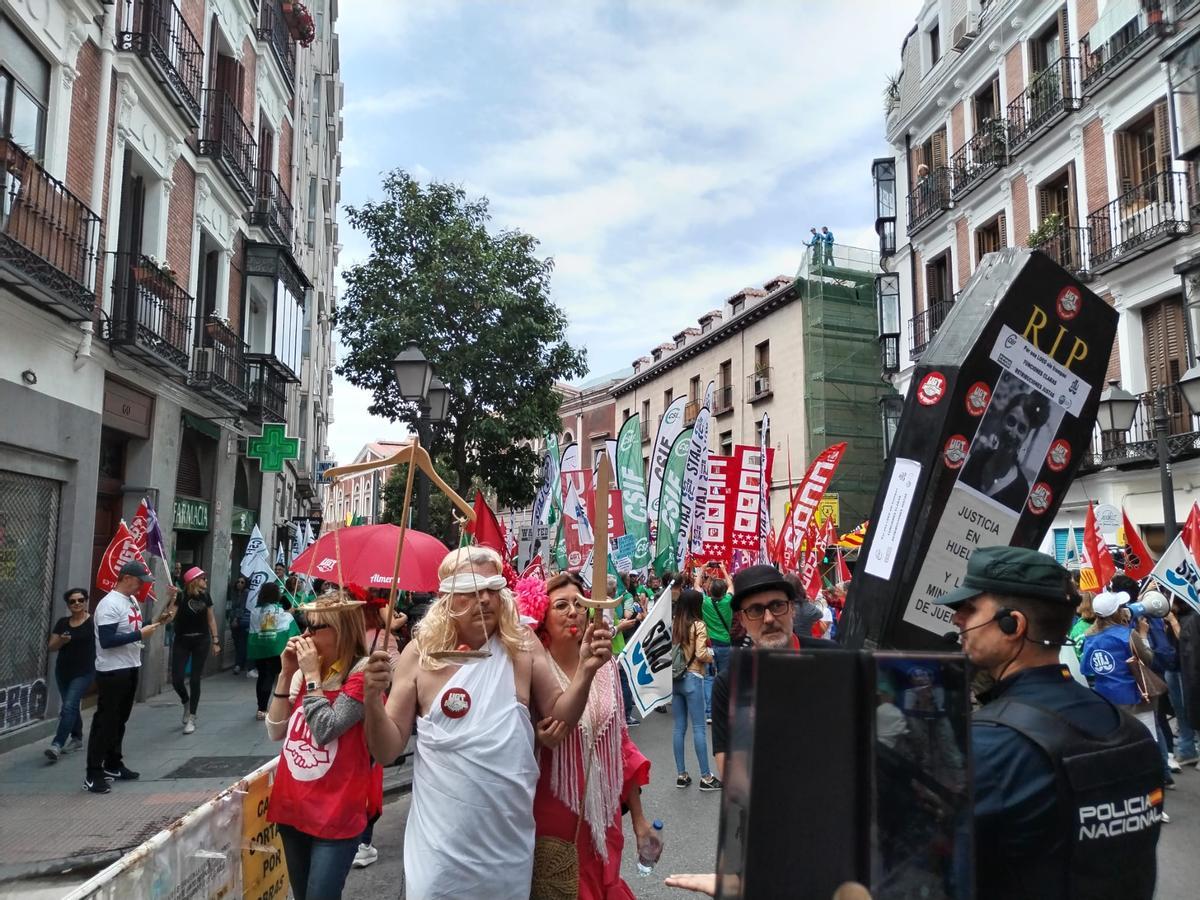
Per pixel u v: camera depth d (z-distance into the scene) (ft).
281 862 14.83
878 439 95.50
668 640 17.97
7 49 29.07
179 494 46.60
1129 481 51.98
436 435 63.82
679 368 125.49
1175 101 48.26
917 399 8.48
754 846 4.34
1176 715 25.76
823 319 96.02
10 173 27.99
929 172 75.51
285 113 65.21
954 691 4.82
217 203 49.32
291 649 12.01
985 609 6.27
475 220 65.82
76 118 33.50
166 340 39.50
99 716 24.03
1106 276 53.83
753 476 39.14
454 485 68.95
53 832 20.20
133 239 40.37
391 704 9.72
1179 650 24.07
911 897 4.45
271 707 12.10
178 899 10.95
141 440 40.68
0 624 29.01
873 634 8.38
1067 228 56.90
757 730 4.48
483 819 9.05
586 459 152.76
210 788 24.27
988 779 5.48
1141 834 5.67
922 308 76.79
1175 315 50.52
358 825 11.34
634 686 17.66
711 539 38.70
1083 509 55.93
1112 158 54.49
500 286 62.64
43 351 31.04
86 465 34.04
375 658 9.25
